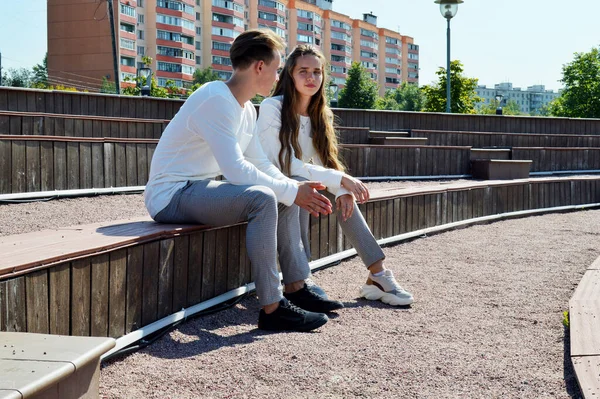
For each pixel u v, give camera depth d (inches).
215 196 111.8
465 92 1126.4
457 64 1122.7
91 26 2346.2
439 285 155.4
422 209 235.0
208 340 107.6
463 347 106.3
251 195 110.0
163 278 110.2
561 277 166.1
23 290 81.0
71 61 2365.9
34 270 82.1
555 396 84.1
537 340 110.7
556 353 103.0
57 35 2369.6
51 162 241.0
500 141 532.1
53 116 307.7
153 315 107.9
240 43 114.5
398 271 171.8
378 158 387.2
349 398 83.0
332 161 142.2
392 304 135.6
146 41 2886.3
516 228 260.5
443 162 416.8
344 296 142.6
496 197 291.3
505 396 84.1
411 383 88.7
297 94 136.7
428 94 1125.7
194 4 3058.6
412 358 99.8
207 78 3061.0
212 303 123.8
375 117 508.7
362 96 2640.3
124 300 100.6
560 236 239.6
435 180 406.6
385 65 4574.3
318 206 116.8
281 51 116.8
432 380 90.0
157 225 116.2
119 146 269.0
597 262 171.5
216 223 115.1
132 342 100.7
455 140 511.8
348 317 124.9
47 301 85.3
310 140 140.6
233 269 132.5
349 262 181.5
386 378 90.6
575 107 1723.7
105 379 87.6
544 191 323.9
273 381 88.4
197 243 119.6
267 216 111.0
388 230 213.0
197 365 94.3
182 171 117.8
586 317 114.3
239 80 115.1
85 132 323.3
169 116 454.6
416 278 163.2
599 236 241.1
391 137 465.1
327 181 133.9
